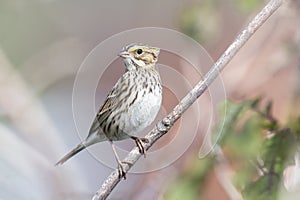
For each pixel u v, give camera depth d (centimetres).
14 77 1459
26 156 1336
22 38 1811
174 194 802
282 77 1032
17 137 1370
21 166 1303
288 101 843
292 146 754
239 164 762
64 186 1308
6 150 1325
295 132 757
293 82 898
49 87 1587
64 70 1582
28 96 1453
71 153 1024
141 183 1184
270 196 745
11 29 1800
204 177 800
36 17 1834
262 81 1057
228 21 1262
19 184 1286
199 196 801
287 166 753
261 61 1082
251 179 754
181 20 1178
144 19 1841
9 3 1803
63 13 1866
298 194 761
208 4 1178
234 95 1085
